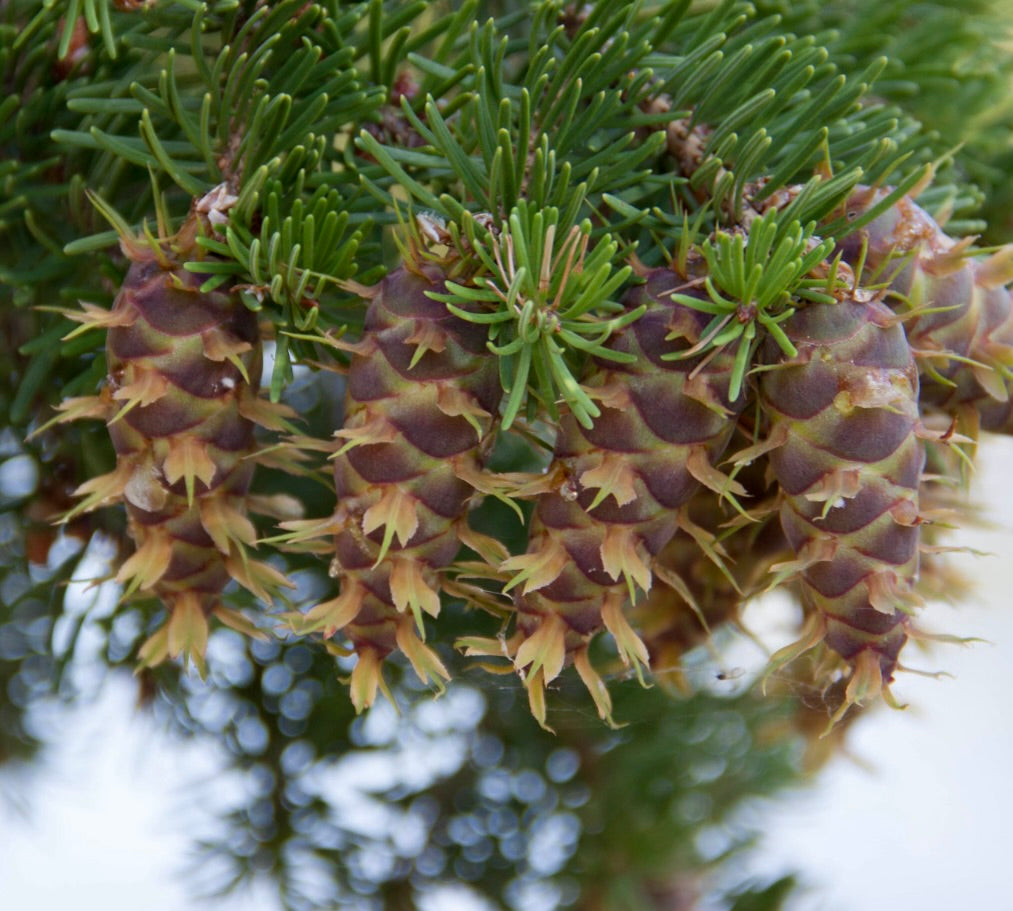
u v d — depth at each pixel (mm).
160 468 487
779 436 479
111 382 489
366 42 521
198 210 490
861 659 479
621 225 499
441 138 492
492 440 486
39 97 535
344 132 525
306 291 498
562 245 483
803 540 480
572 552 480
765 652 521
